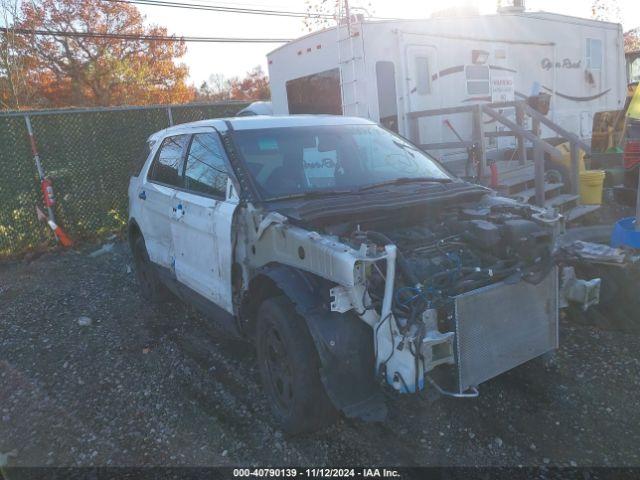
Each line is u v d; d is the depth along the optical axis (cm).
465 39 896
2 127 827
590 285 360
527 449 317
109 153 936
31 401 400
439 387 301
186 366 438
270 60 982
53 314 580
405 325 290
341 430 344
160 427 357
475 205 413
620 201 907
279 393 352
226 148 418
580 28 1150
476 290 306
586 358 408
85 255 837
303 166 418
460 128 914
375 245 296
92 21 2873
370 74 795
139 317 553
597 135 1300
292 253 333
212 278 418
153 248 537
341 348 299
